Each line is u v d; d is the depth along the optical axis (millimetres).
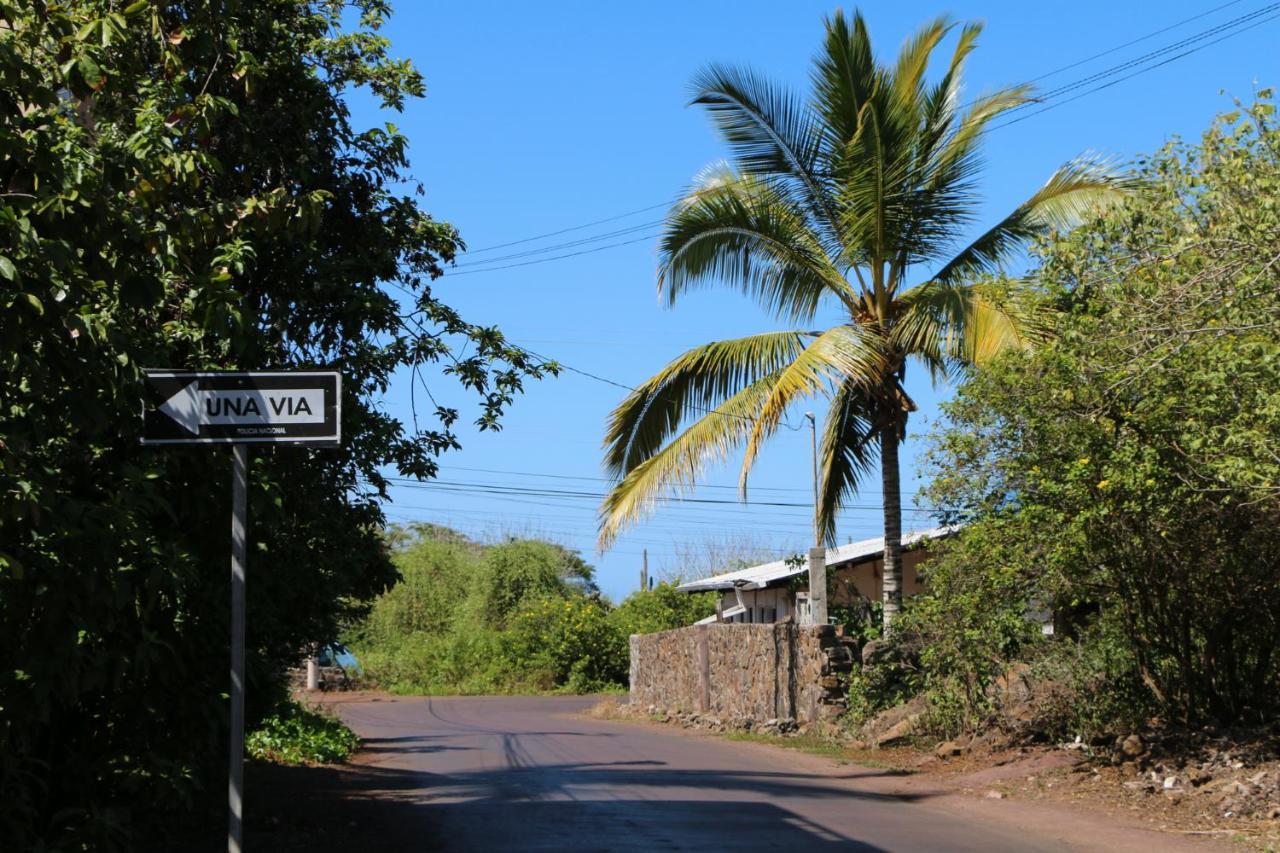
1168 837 9484
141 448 7340
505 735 23672
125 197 7191
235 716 5914
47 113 6664
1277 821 9781
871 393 17984
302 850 8945
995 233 17453
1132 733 13180
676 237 18094
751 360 18031
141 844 8781
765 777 14531
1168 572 12391
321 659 53000
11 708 6109
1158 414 10359
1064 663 14352
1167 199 9828
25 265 5559
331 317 10102
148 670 6719
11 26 6457
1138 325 9828
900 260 17875
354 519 10703
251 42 9844
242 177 9914
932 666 16094
